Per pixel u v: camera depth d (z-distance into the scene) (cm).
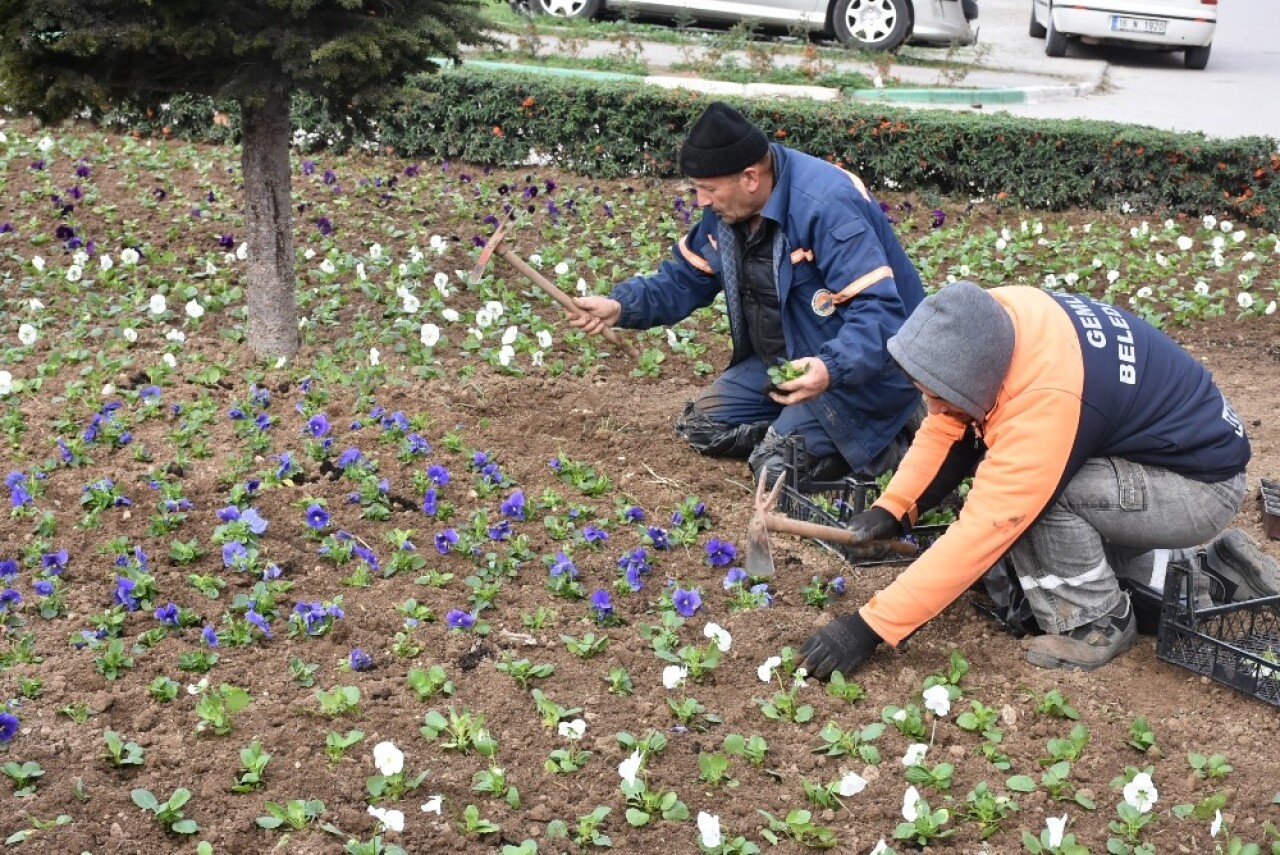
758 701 391
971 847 338
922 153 1024
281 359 624
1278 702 396
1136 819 341
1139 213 1007
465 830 334
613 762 362
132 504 482
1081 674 412
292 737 363
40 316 676
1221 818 349
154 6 541
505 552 471
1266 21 2362
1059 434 379
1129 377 392
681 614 429
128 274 750
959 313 381
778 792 356
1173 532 407
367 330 676
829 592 457
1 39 547
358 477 509
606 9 1800
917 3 1675
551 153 1077
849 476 539
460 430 568
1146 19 1794
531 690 391
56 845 318
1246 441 412
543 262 816
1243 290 844
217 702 365
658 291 552
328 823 332
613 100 1049
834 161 1045
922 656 421
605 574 464
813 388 483
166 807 327
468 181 1012
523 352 677
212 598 428
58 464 511
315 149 1100
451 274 793
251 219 619
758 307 542
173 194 927
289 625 413
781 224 505
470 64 1330
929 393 389
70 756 348
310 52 558
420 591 442
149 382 597
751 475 554
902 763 368
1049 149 1006
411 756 359
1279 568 454
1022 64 1780
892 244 527
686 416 581
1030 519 384
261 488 500
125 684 380
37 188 914
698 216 960
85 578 435
